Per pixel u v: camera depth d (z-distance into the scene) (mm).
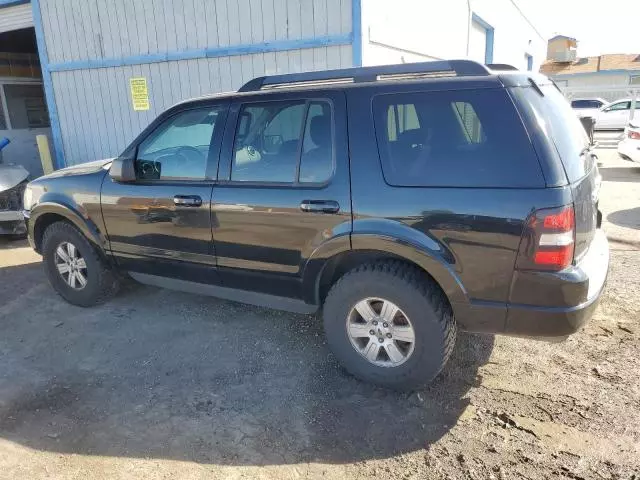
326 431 2932
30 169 11359
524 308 2766
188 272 3941
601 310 4238
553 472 2555
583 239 2816
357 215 3068
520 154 2682
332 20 6418
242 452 2785
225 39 7160
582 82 39094
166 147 3943
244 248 3562
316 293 3400
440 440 2820
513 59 17484
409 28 8094
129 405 3229
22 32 10570
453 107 2873
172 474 2637
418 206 2900
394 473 2598
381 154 3041
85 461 2750
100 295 4590
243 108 3582
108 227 4215
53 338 4141
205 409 3164
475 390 3246
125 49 7949
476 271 2812
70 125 8820
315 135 3266
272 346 3900
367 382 3354
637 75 37375
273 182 3402
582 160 2996
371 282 3092
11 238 7312
